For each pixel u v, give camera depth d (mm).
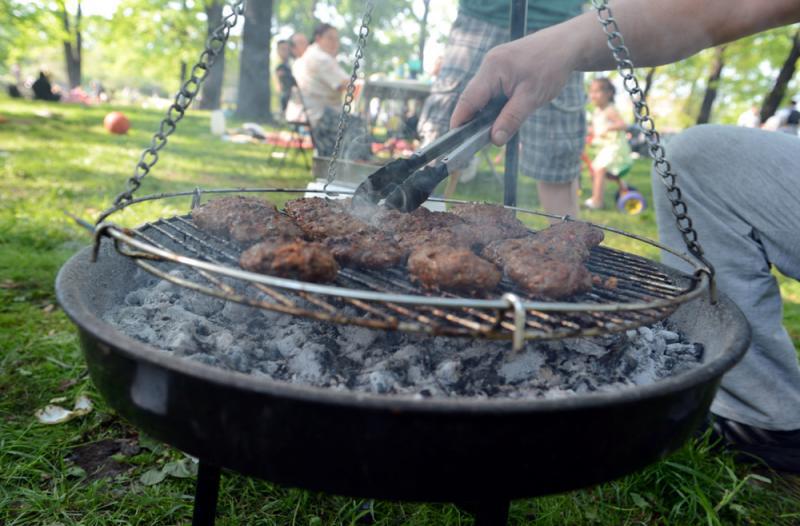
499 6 3514
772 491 2090
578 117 3904
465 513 1837
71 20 25656
